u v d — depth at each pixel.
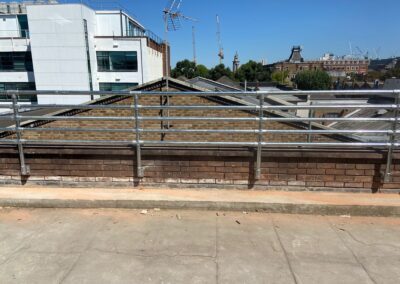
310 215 3.59
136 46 38.22
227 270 2.61
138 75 38.94
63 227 3.34
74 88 37.88
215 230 3.26
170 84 9.29
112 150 3.96
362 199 3.67
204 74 90.44
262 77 89.69
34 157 4.07
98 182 4.08
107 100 9.47
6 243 3.04
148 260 2.75
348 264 2.70
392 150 3.72
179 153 3.90
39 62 37.47
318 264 2.69
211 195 3.80
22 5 45.19
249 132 3.76
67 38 36.66
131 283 2.46
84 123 9.22
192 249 2.92
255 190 3.94
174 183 4.00
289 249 2.92
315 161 3.83
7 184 4.16
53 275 2.56
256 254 2.84
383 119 3.64
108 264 2.70
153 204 3.72
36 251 2.90
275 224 3.38
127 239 3.09
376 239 3.09
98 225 3.37
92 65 38.34
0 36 39.97
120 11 40.25
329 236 3.14
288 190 3.91
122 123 9.21
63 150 3.99
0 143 4.22
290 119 3.69
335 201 3.63
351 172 3.82
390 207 3.52
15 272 2.60
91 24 38.59
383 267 2.65
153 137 9.00
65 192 3.94
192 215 3.59
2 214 3.65
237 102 8.86
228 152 3.85
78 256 2.82
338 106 3.64
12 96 3.91
